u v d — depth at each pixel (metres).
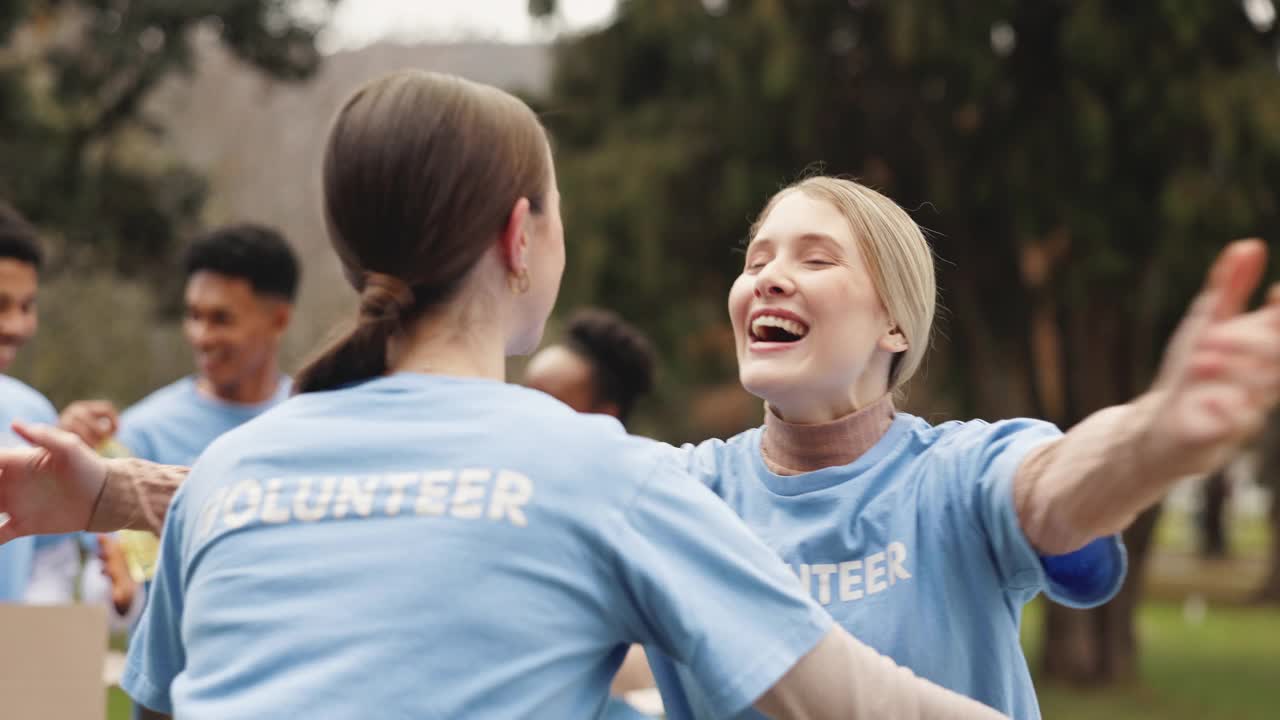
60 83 15.41
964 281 11.79
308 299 13.50
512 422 1.34
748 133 11.77
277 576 1.29
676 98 12.85
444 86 1.42
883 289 1.84
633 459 1.33
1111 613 12.44
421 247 1.38
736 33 11.52
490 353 1.44
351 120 1.42
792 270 1.83
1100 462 1.36
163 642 1.50
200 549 1.36
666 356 12.88
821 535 1.79
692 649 1.28
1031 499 1.51
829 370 1.82
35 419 3.23
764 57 11.32
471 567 1.26
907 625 1.70
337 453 1.35
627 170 11.98
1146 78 10.60
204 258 3.72
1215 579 27.53
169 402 3.80
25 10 14.38
